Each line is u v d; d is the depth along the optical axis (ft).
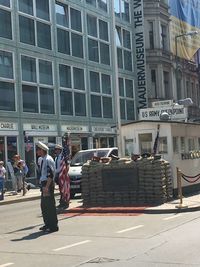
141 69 140.46
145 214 48.75
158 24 151.02
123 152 64.69
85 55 119.24
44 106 104.99
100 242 34.68
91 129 118.73
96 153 76.48
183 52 166.81
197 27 177.78
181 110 85.66
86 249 32.37
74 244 34.45
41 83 104.53
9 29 97.66
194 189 66.08
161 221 43.37
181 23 166.61
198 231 37.14
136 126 63.16
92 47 122.42
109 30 129.90
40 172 41.39
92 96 120.47
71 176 70.38
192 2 174.70
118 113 84.64
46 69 106.52
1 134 93.20
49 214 40.65
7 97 95.76
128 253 30.30
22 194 82.02
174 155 60.49
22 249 33.71
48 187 40.50
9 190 90.94
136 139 63.31
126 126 64.34
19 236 39.50
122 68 134.51
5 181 88.74
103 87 125.18
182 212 48.88
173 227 39.70
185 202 53.52
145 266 26.71
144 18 149.38
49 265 28.25
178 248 31.09
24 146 98.48
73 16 116.57
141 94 140.05
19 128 97.76
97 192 56.34
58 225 44.04
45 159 40.73
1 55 95.14
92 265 27.58
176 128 61.93
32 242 36.29
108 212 51.16
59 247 33.65
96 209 52.06
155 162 54.24
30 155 99.86
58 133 107.76
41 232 40.70
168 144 60.18
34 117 101.60
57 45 110.22
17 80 98.12
